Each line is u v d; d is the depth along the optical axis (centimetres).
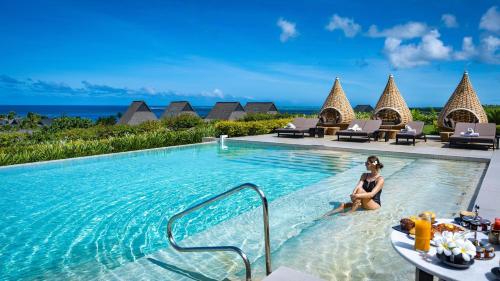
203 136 1712
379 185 589
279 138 1639
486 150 1197
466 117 1576
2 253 469
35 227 566
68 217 614
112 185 840
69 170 1027
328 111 1917
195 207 381
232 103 3934
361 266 387
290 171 987
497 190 625
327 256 415
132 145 1383
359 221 536
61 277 399
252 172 980
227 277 368
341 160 1143
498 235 258
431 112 2564
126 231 546
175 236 521
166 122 2159
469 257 226
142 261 417
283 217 568
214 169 1029
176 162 1152
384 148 1264
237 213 622
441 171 917
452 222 308
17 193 773
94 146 1265
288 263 397
